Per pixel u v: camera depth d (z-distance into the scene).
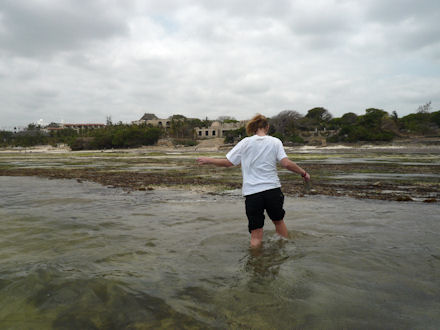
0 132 156.38
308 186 3.72
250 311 2.01
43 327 1.81
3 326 1.81
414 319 1.88
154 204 6.30
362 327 1.80
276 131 104.81
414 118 97.06
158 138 113.94
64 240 3.64
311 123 112.44
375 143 74.81
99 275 2.58
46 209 5.72
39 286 2.35
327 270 2.67
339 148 69.44
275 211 3.52
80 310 2.02
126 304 2.10
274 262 2.89
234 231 4.07
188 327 1.83
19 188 9.32
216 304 2.11
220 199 7.06
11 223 4.51
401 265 2.78
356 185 10.00
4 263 2.86
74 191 8.62
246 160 3.52
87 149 102.25
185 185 10.21
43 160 34.16
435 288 2.32
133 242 3.57
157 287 2.37
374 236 3.72
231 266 2.81
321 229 4.07
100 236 3.82
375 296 2.20
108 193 8.16
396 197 7.24
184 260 2.97
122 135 103.06
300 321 1.88
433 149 54.09
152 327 1.83
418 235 3.75
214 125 143.50
